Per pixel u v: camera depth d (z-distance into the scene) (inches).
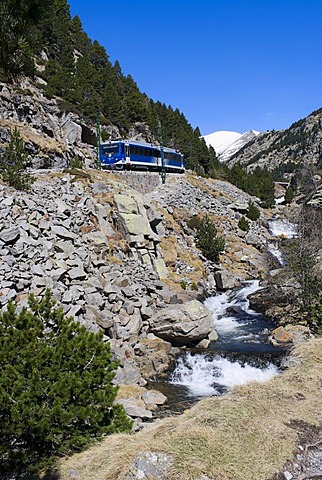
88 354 343.3
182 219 1633.9
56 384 307.4
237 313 1031.0
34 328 331.0
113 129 2571.4
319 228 1370.6
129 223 1061.8
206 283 1239.5
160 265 1091.9
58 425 308.3
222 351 734.5
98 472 284.5
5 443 295.7
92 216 1010.7
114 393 346.6
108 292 765.9
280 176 7357.3
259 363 674.8
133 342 700.7
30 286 653.3
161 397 552.4
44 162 1453.0
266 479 269.6
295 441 313.0
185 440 298.8
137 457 278.1
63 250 781.3
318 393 398.3
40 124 1771.7
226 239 1684.3
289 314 929.5
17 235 719.1
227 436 308.7
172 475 262.7
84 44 3811.5
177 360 702.5
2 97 1625.2
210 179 2642.7
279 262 1588.3
